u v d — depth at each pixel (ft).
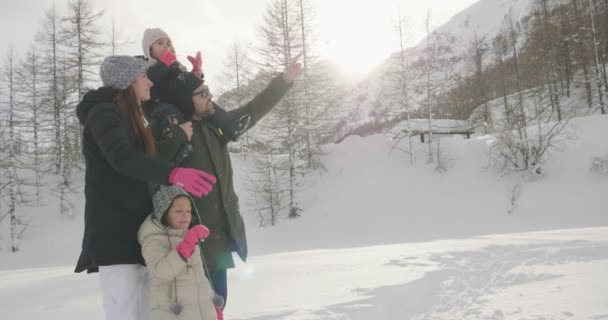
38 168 126.72
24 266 90.53
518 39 311.68
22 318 20.13
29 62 130.52
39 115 130.62
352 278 23.63
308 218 105.09
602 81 157.17
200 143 11.09
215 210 11.06
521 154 107.24
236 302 19.42
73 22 122.93
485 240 44.47
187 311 9.47
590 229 54.08
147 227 9.43
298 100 116.06
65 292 27.66
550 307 15.57
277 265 33.47
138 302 9.64
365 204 106.22
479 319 15.20
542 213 90.84
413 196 106.22
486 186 104.88
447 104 196.24
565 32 177.88
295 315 15.99
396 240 82.79
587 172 100.12
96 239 9.18
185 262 9.02
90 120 8.64
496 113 173.68
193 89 10.98
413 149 121.19
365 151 124.06
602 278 19.52
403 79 126.11
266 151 115.85
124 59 9.47
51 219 111.45
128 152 8.07
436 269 24.26
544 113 168.96
